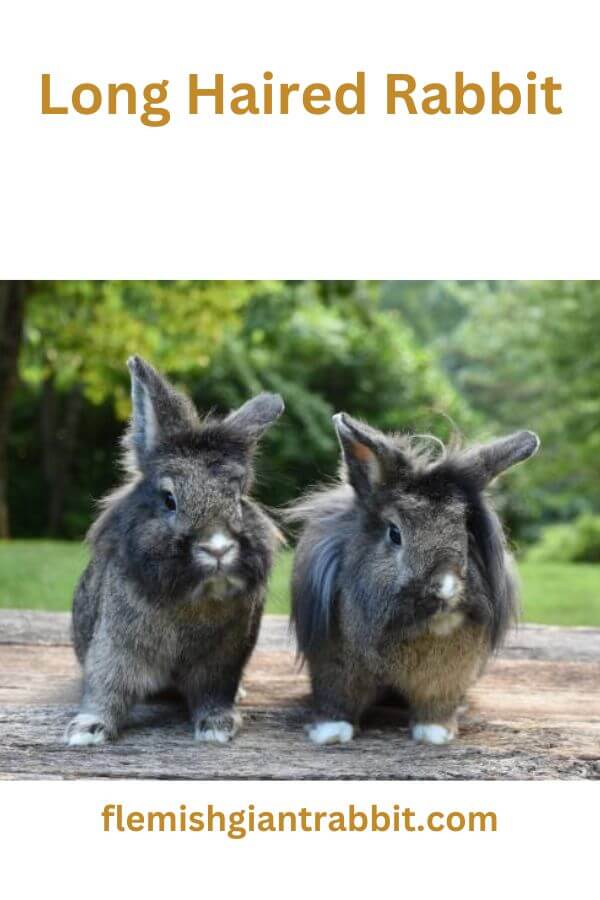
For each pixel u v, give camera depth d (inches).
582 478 164.4
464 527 46.3
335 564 48.1
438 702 48.4
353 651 47.8
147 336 133.0
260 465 51.1
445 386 181.9
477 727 49.7
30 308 131.0
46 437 166.9
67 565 84.4
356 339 171.2
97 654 48.0
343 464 48.2
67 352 137.9
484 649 47.8
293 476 155.4
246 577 46.7
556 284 154.0
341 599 47.8
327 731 48.1
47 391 165.2
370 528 47.2
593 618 72.5
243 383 159.3
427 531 45.9
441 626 46.1
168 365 136.1
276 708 51.2
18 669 54.2
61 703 50.7
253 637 48.8
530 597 81.3
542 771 46.5
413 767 46.5
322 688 48.5
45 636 58.5
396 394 169.3
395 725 49.9
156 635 47.6
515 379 179.3
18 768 45.8
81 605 50.2
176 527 46.1
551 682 54.4
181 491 46.1
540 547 157.4
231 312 132.6
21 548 98.3
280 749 47.6
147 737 48.3
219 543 45.7
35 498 170.2
